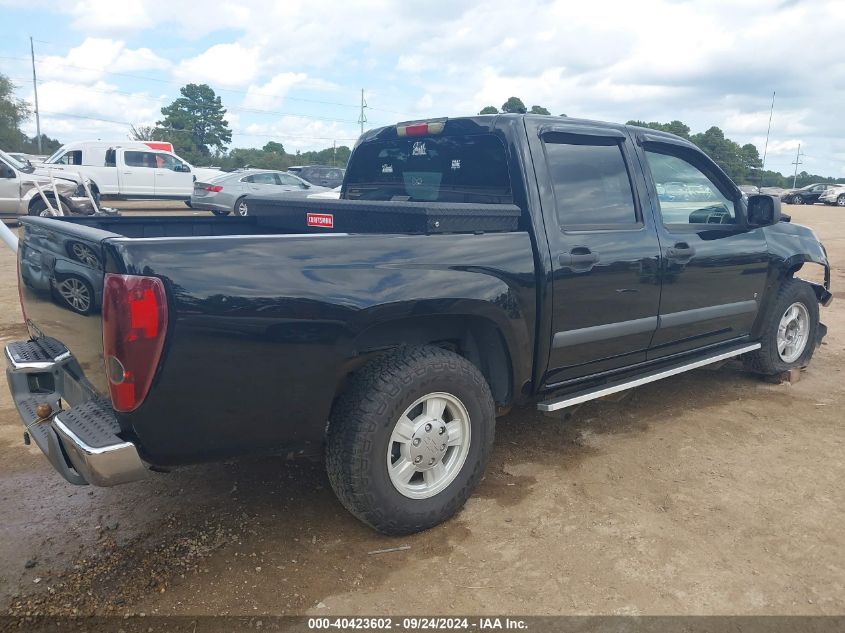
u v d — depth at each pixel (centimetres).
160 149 2422
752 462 397
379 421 290
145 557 298
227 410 263
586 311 371
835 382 552
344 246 287
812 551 306
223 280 253
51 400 322
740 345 497
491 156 368
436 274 306
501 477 377
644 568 292
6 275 998
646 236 399
